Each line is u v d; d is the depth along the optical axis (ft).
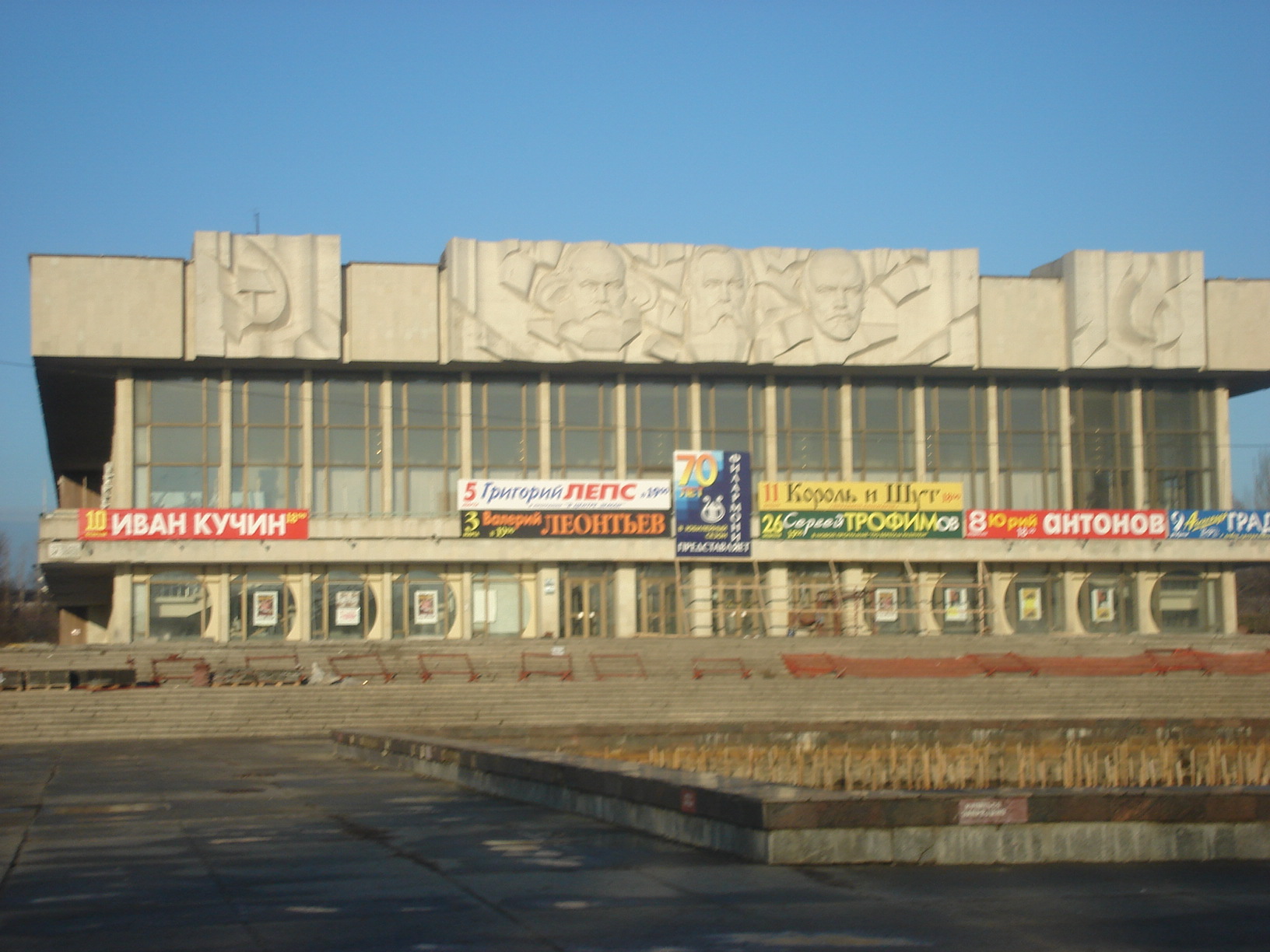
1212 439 197.88
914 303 184.44
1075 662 164.55
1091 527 188.75
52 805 62.69
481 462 180.96
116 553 166.61
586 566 182.80
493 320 173.88
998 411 192.95
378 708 135.74
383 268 173.37
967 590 190.60
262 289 168.25
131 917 32.78
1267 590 395.14
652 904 34.24
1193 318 188.44
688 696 145.18
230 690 133.39
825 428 189.16
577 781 56.24
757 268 181.37
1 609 358.84
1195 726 120.98
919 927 31.37
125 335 164.96
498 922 31.81
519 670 162.50
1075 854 41.57
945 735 116.67
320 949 28.96
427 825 52.13
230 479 173.58
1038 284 188.44
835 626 184.65
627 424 184.65
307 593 174.60
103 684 145.38
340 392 178.19
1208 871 39.91
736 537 182.39
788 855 40.50
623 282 177.58
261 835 49.32
